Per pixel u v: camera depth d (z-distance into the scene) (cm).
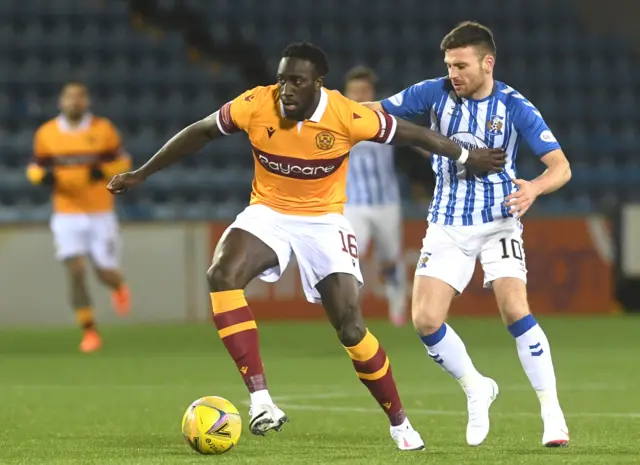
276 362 4181
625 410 2783
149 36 8188
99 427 2528
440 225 2233
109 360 4347
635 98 8706
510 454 2009
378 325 5872
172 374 3828
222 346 4906
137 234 6125
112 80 7919
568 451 2055
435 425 2541
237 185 7369
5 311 6009
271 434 2366
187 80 8012
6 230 6022
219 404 2047
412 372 3825
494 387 2222
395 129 2092
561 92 8619
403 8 8706
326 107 2077
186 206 7256
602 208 6475
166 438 2319
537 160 7969
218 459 1944
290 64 2028
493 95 2195
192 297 6175
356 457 1970
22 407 2941
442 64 8469
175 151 2158
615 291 6431
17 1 8162
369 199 4897
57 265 6066
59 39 8044
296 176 2117
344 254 2122
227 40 8338
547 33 8856
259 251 2131
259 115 2094
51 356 4519
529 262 6356
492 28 8800
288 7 8550
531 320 2178
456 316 6325
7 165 7356
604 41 8869
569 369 3881
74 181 4738
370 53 8444
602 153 8306
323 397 3125
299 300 6284
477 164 2103
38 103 7700
